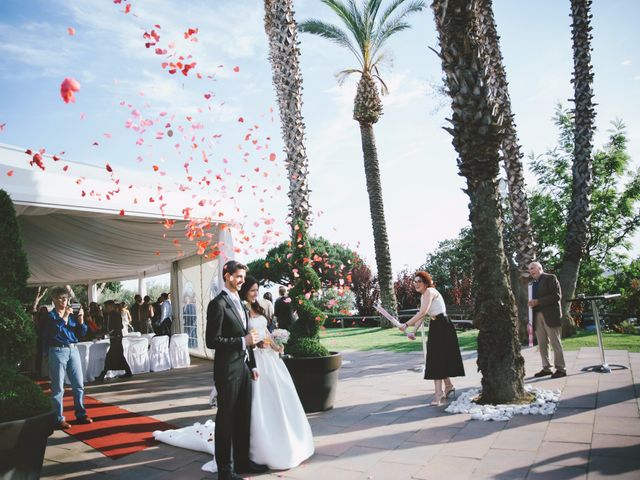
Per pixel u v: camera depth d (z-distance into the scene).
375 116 17.47
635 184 17.11
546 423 4.22
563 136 17.55
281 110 10.05
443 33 5.34
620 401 4.71
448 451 3.73
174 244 11.21
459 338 12.68
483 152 5.18
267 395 3.79
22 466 3.22
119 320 9.99
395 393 6.22
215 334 3.51
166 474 3.76
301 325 5.82
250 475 3.55
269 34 13.02
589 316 13.15
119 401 7.20
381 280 17.33
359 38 16.94
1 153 5.89
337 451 3.97
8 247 4.07
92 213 7.39
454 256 24.59
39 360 10.31
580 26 11.53
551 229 17.23
